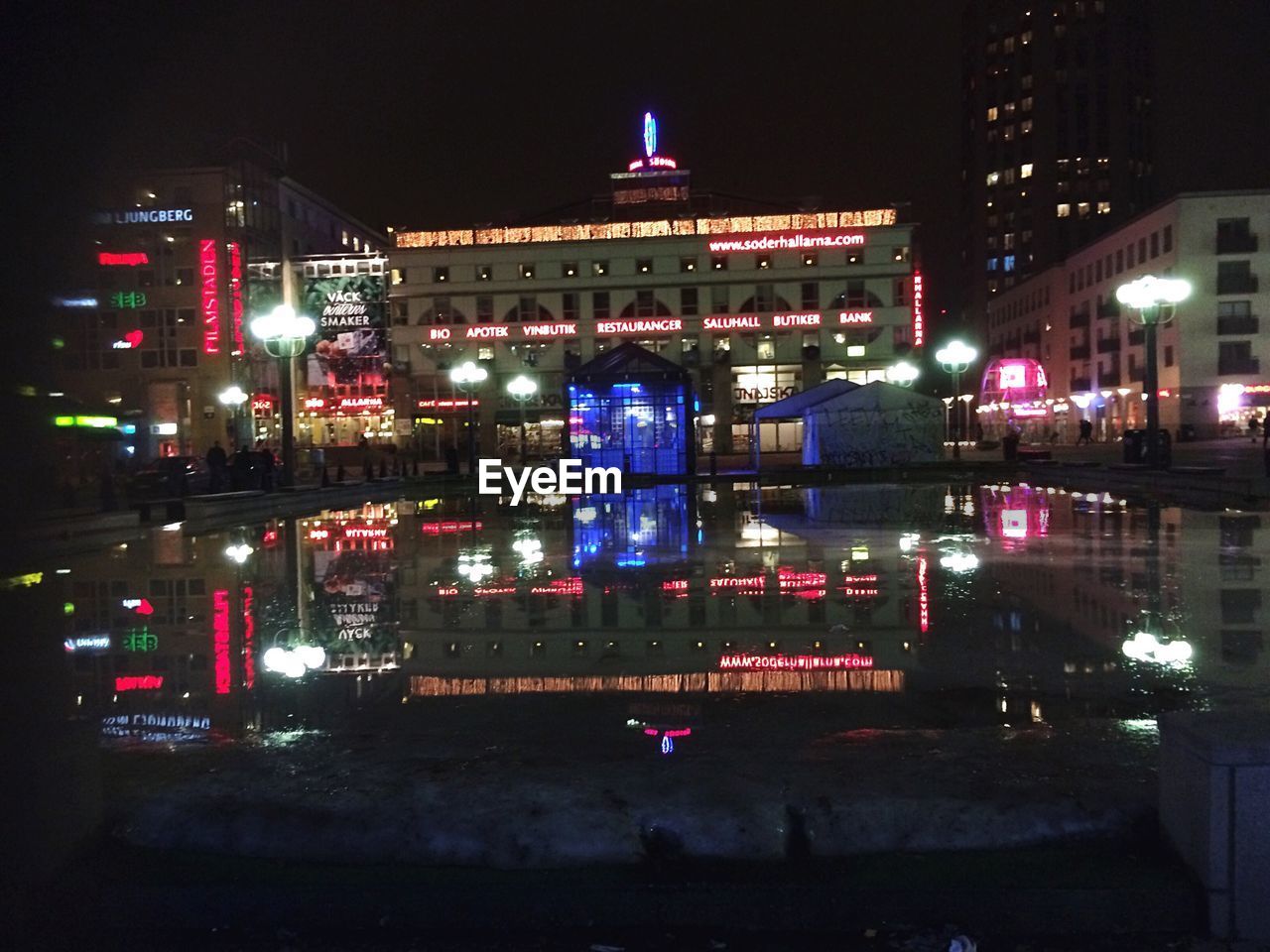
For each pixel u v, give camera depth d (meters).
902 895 3.29
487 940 3.29
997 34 115.81
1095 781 3.93
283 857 3.62
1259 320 57.94
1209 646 7.26
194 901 3.39
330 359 67.88
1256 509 18.86
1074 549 13.03
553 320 68.00
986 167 117.00
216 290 62.88
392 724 5.61
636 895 3.32
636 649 7.51
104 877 3.46
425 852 3.59
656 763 4.36
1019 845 3.57
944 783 3.94
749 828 3.63
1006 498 23.45
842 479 34.09
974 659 6.93
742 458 61.03
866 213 67.00
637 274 67.75
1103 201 110.94
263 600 10.42
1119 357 69.25
